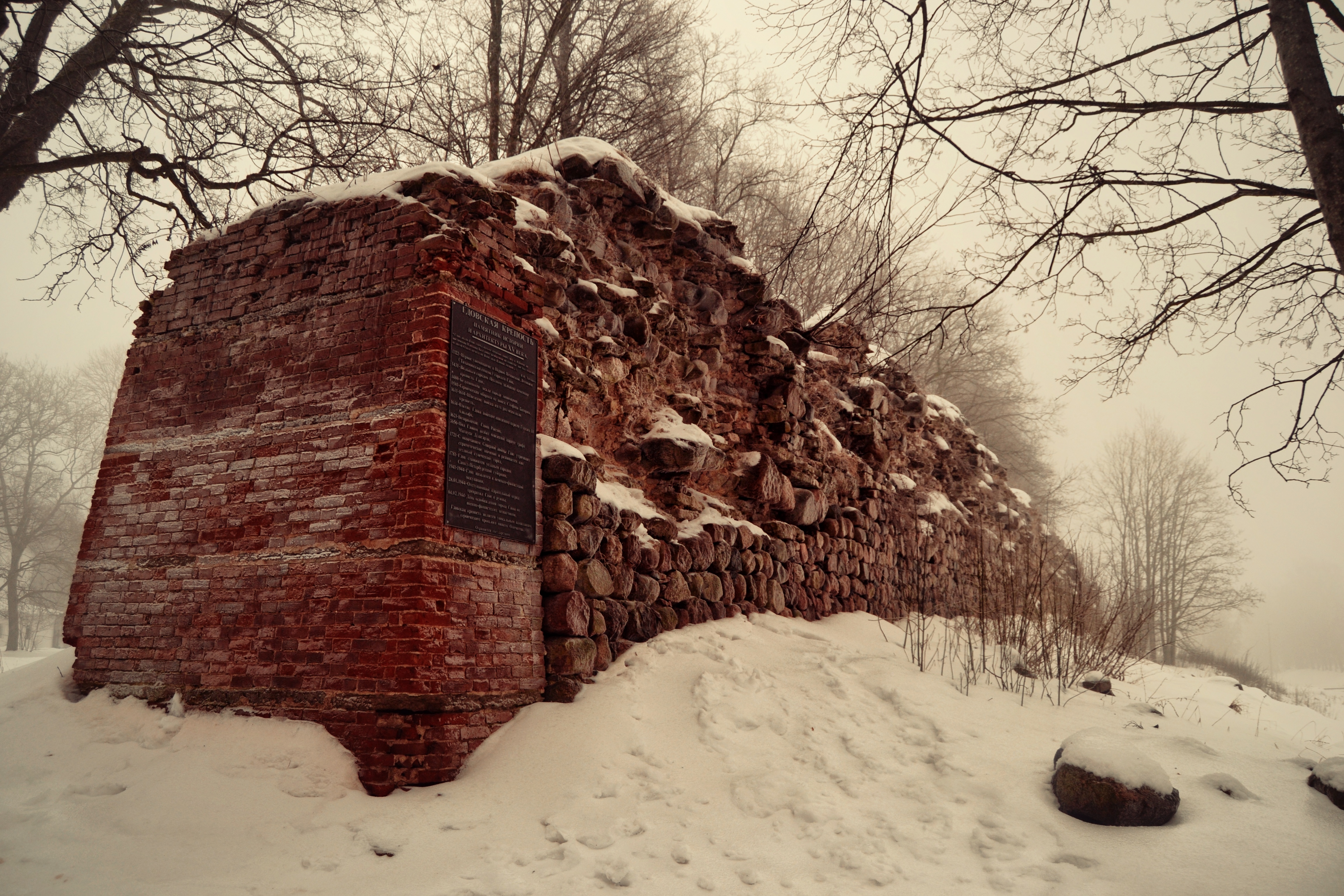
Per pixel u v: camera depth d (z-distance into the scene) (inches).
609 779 186.2
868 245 267.9
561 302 273.0
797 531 368.2
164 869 146.7
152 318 257.3
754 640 287.6
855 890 149.4
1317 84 193.3
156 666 219.6
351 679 190.5
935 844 168.2
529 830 168.6
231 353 237.5
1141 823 174.6
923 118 222.8
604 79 614.9
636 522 270.8
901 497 503.8
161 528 232.2
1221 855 160.2
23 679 240.1
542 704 216.2
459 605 198.8
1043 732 234.8
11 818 161.6
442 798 178.9
